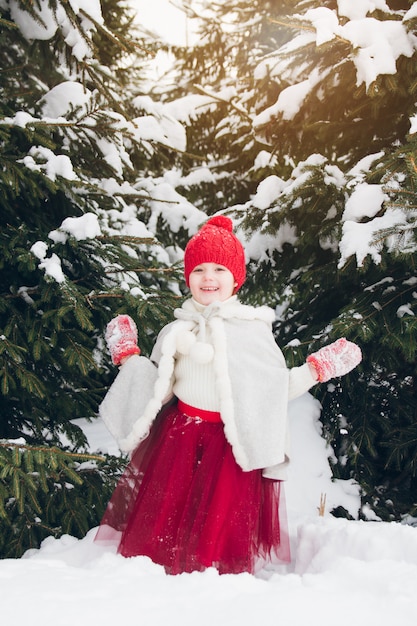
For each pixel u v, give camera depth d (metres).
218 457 2.11
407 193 2.89
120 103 3.65
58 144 3.45
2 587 1.52
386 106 3.88
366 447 3.68
